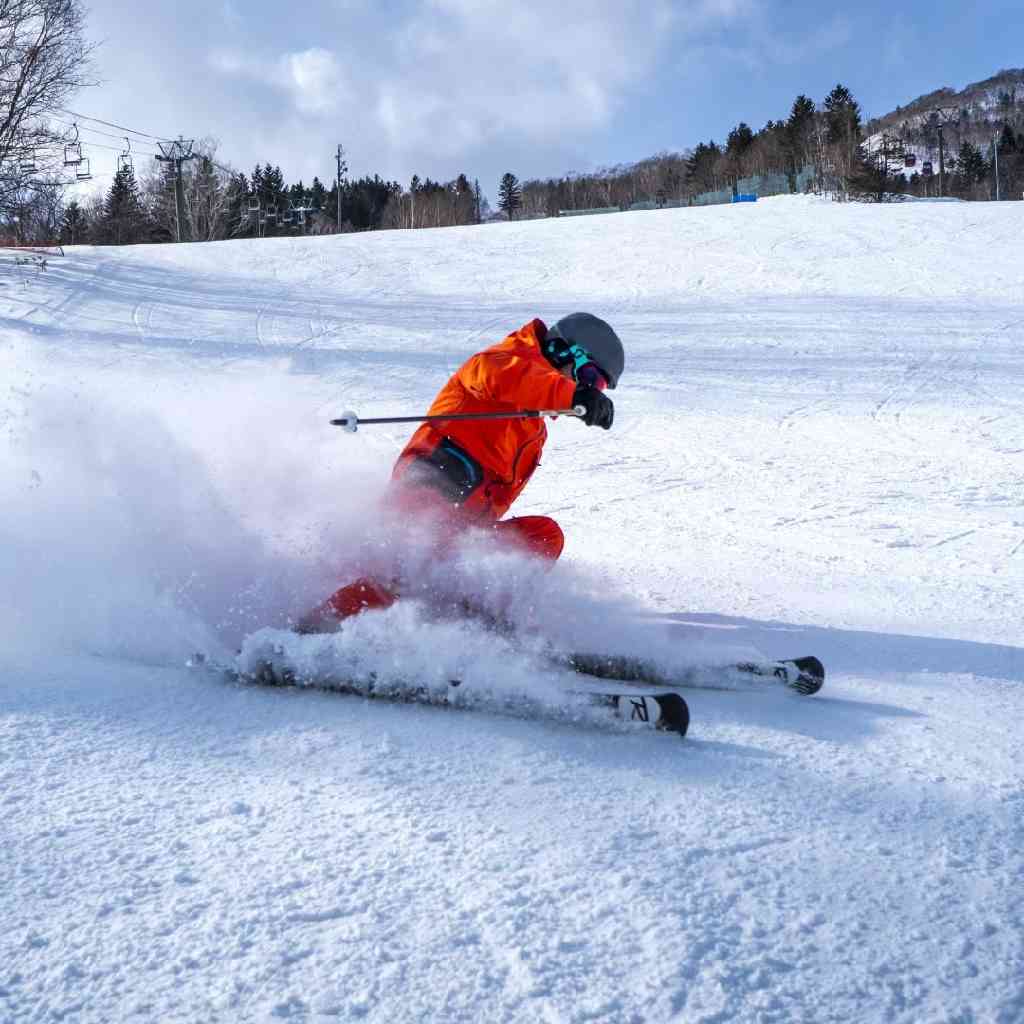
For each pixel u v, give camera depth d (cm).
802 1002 138
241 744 225
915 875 174
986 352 1523
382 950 145
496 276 2422
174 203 6391
